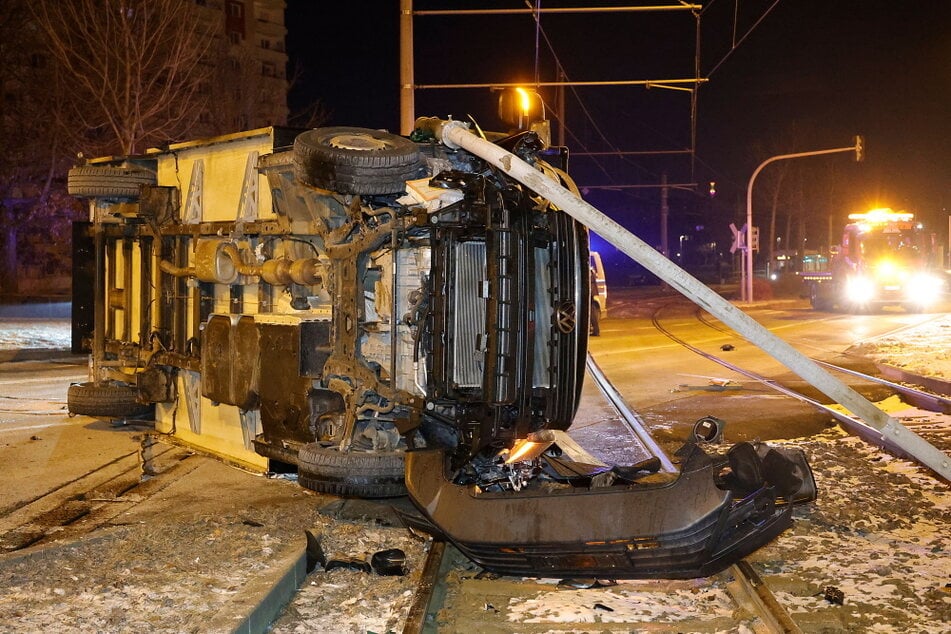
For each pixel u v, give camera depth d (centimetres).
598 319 2384
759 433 1112
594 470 707
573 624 517
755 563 614
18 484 841
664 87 2142
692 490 517
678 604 553
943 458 506
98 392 1113
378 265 732
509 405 648
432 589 555
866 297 3516
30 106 4016
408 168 705
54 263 6050
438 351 655
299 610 551
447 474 635
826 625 512
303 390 773
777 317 3338
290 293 845
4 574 582
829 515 721
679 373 1702
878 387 1479
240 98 4797
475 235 655
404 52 1862
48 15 2928
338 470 711
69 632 492
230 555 618
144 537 661
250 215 891
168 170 1060
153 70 2817
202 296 977
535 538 554
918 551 643
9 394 1435
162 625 500
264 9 9125
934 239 3662
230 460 929
